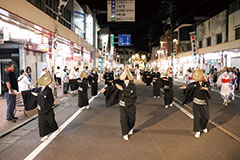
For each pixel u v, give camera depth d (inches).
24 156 173.0
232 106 397.1
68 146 195.2
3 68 523.2
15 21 318.3
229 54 727.7
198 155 175.3
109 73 626.5
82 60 885.2
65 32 503.5
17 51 538.6
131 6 623.8
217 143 203.3
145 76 830.5
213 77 752.3
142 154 177.0
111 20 620.7
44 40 483.2
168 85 379.9
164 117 311.1
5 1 254.1
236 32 732.0
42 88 207.5
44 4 488.4
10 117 268.5
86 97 365.7
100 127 257.8
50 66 449.4
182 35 1326.3
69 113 338.3
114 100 236.7
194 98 226.7
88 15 987.3
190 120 293.1
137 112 346.3
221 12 850.1
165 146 195.3
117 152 181.3
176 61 1332.4
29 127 257.0
